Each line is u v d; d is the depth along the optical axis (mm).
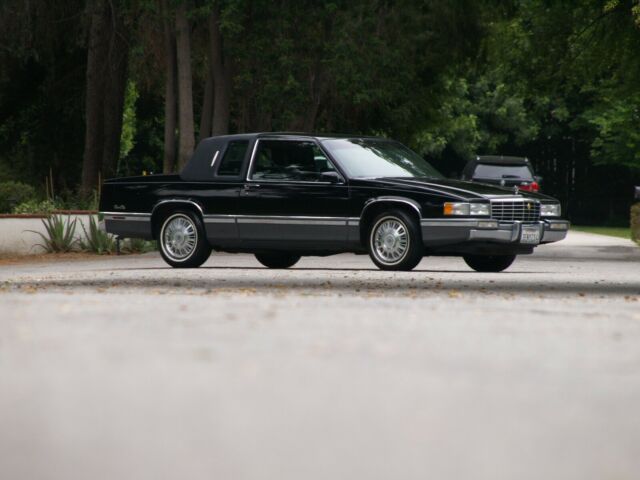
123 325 16812
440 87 75875
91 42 63938
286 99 56812
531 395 10844
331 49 56375
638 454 8188
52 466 7672
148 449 8305
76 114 76000
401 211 32250
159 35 60281
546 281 31281
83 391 10812
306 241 33469
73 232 49562
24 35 63500
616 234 82938
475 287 28188
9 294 23875
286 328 16578
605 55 62500
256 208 34000
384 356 13523
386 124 73812
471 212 31578
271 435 8867
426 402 10406
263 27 56438
